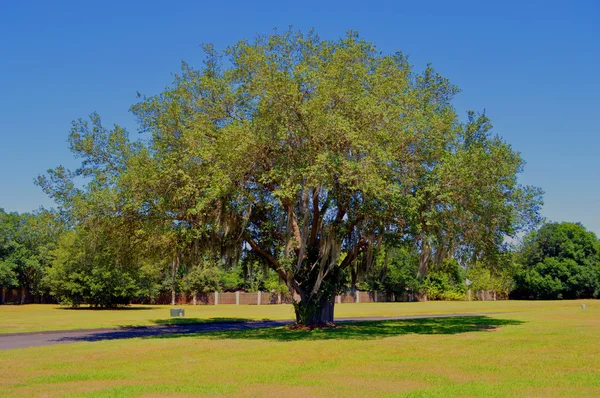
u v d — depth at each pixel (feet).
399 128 66.03
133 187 67.77
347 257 82.38
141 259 88.99
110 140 73.05
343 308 176.14
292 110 64.85
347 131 62.18
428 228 69.87
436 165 66.85
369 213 68.64
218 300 228.02
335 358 47.70
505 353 49.70
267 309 178.09
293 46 74.64
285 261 73.82
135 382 37.11
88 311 161.79
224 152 64.49
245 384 35.94
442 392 32.27
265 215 79.56
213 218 71.31
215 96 73.56
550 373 38.58
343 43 72.79
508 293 273.75
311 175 61.16
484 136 73.87
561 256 255.91
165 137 71.15
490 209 69.87
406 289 258.16
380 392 32.68
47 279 182.19
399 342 60.08
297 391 33.42
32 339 76.02
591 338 61.31
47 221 71.97
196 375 39.75
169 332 87.76
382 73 73.15
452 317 112.16
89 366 44.70
